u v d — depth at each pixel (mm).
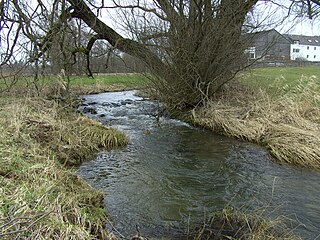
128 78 17391
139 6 12484
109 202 5379
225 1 11219
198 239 4242
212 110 11609
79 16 13312
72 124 9164
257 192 5910
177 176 6734
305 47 71250
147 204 5375
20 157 5332
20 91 11125
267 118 9922
